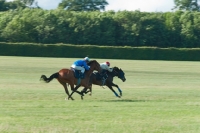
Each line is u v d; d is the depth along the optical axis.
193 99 29.45
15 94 30.20
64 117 20.34
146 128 18.00
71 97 28.36
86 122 19.09
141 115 21.22
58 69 58.56
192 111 22.80
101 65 30.03
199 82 45.12
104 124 18.66
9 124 18.36
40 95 30.02
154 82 43.91
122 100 28.28
